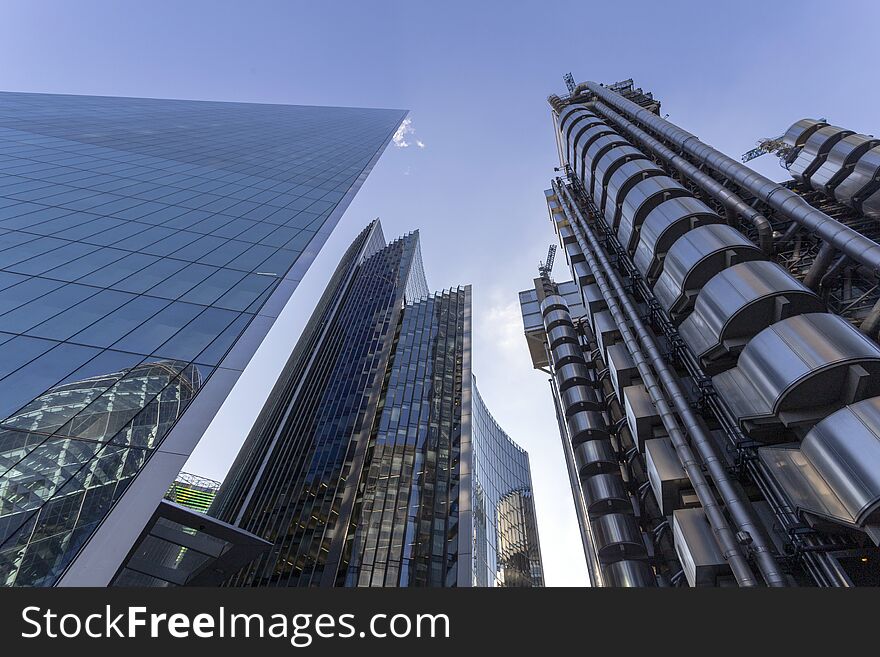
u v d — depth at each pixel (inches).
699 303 804.6
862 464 483.8
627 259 1333.7
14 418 498.6
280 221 1228.5
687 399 860.0
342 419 2792.8
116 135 1879.9
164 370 613.6
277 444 3024.1
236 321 746.8
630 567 1040.2
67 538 413.4
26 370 568.7
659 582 1004.6
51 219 1027.3
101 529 426.3
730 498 677.9
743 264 776.3
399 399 2817.4
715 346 747.4
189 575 719.1
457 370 3191.4
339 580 1740.9
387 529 1934.1
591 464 1285.7
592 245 1595.7
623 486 1225.4
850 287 830.5
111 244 953.5
